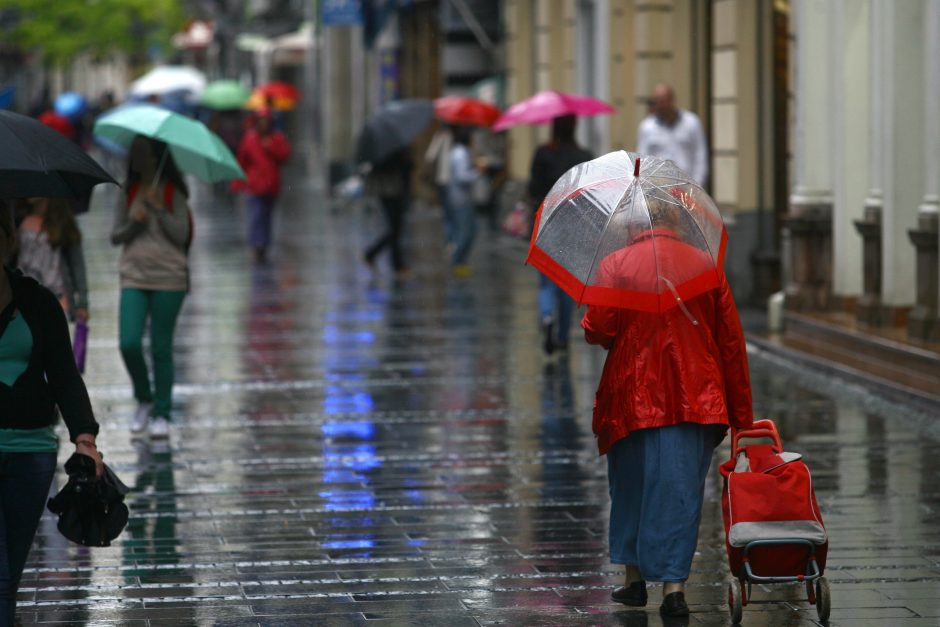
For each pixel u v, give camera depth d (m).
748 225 55.03
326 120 129.88
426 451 32.19
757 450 20.61
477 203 72.19
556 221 20.14
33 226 31.66
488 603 21.47
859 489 28.44
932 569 23.16
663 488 20.14
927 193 39.47
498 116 70.38
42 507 17.48
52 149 16.42
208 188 144.12
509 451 32.22
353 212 112.25
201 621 20.64
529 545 24.69
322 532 25.52
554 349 45.78
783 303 48.16
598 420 20.70
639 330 20.19
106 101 150.12
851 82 45.94
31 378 17.23
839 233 46.50
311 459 31.39
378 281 67.25
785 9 54.16
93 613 21.02
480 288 64.50
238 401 38.25
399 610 21.14
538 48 81.25
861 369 39.88
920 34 41.69
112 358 44.75
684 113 52.16
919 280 40.09
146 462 31.08
